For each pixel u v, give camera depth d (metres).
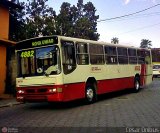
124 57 19.23
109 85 17.00
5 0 20.44
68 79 13.24
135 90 20.70
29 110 13.63
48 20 33.41
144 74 22.33
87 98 14.77
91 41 15.56
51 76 12.84
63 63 13.01
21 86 13.66
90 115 11.16
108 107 13.36
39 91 13.13
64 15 38.44
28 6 34.50
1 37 20.92
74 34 40.41
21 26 30.05
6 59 21.28
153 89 23.27
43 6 35.03
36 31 31.61
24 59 13.70
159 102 14.73
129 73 19.77
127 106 13.49
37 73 13.24
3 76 20.36
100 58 16.27
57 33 34.03
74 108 13.55
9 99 18.14
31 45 13.55
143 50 22.44
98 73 15.88
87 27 42.12
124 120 9.90
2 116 12.00
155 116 10.57
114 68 17.73
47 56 13.09
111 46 17.62
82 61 14.51
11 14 29.14
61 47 13.01
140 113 11.33
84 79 14.52
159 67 43.56
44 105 15.45
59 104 15.55
